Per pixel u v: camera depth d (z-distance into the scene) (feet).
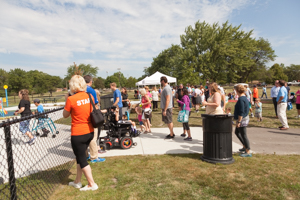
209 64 128.26
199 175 11.36
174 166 12.72
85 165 9.73
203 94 40.81
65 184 10.74
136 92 90.58
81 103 9.24
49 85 185.57
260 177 10.98
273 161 13.35
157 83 63.41
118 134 16.65
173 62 141.38
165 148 16.69
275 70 269.23
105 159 14.24
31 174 11.76
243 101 13.93
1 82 219.82
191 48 134.62
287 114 33.53
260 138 19.51
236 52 132.26
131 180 10.90
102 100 37.22
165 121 19.45
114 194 9.52
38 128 18.11
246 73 191.72
